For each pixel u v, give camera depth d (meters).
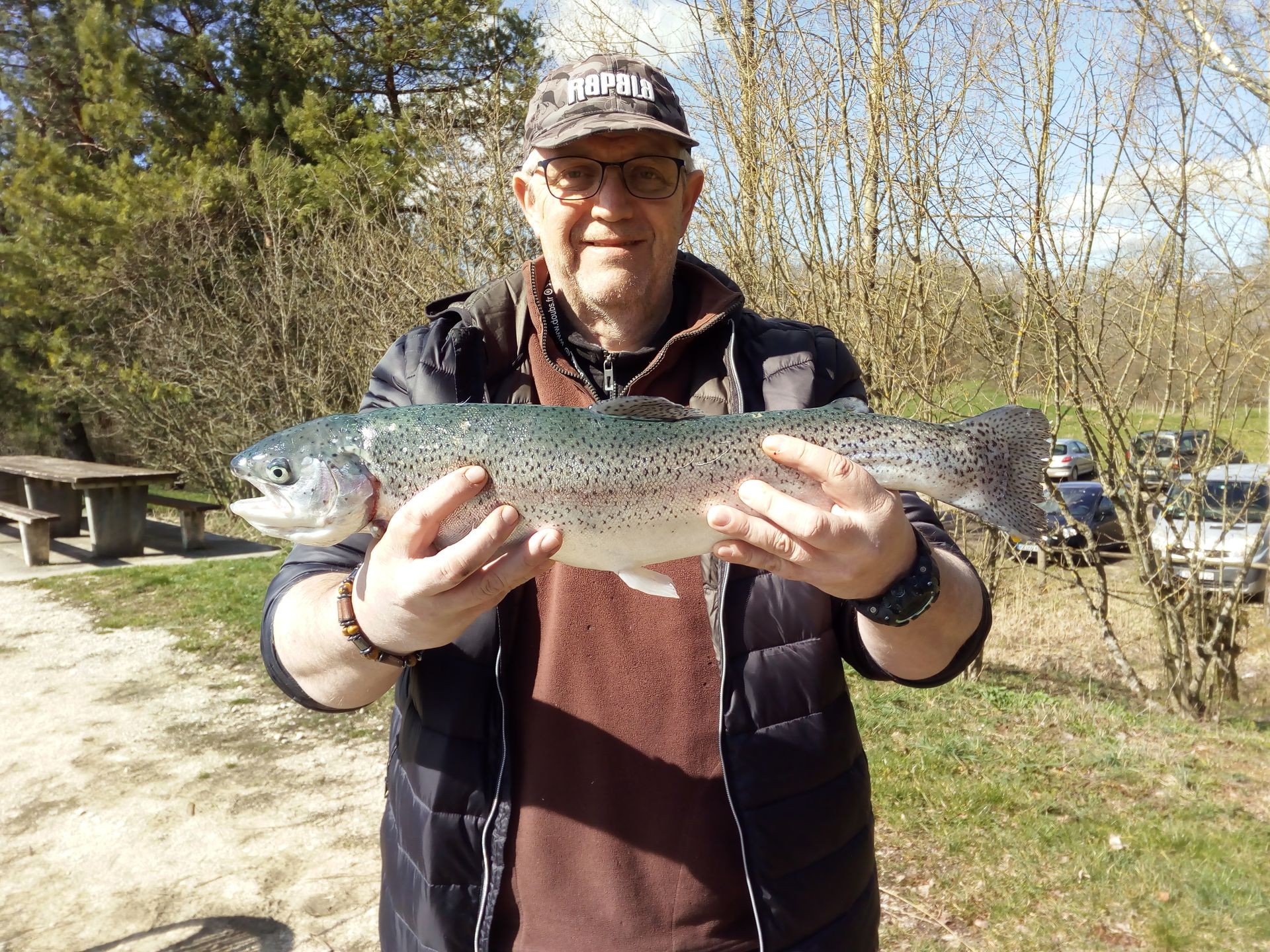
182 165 16.27
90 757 5.56
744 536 1.63
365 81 18.08
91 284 16.42
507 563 1.62
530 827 1.87
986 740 5.79
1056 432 7.00
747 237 7.32
